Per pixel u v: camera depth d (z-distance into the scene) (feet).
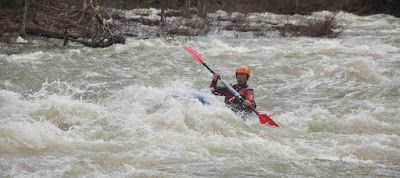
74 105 53.78
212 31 188.65
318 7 322.75
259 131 50.93
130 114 55.01
